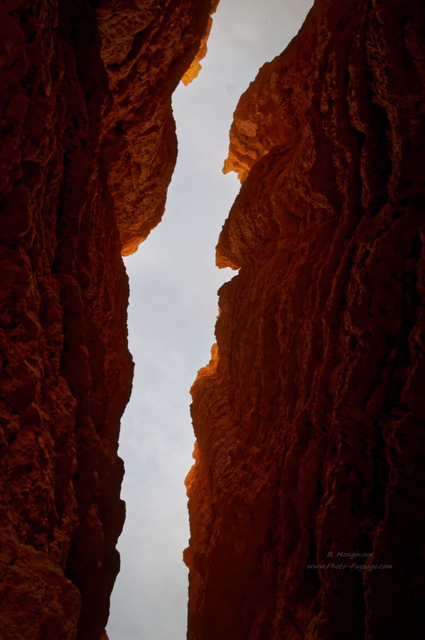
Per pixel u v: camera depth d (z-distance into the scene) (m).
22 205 4.26
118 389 7.60
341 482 5.55
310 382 6.86
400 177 5.56
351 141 6.57
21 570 2.99
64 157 5.78
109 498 6.01
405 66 5.39
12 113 4.07
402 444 4.77
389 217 5.62
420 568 4.59
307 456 6.61
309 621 5.82
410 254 5.30
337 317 6.35
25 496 3.82
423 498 4.65
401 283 5.31
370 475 5.29
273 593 7.16
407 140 5.54
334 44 6.96
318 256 7.51
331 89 6.81
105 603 5.95
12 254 4.21
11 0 4.09
